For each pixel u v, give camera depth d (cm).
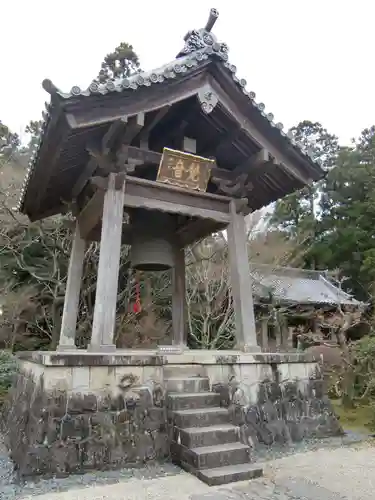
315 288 1989
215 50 643
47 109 553
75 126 544
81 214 798
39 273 1437
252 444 566
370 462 526
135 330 1542
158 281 1584
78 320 1410
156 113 638
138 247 746
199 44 711
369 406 1026
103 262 599
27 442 459
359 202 2750
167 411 534
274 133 708
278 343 1684
